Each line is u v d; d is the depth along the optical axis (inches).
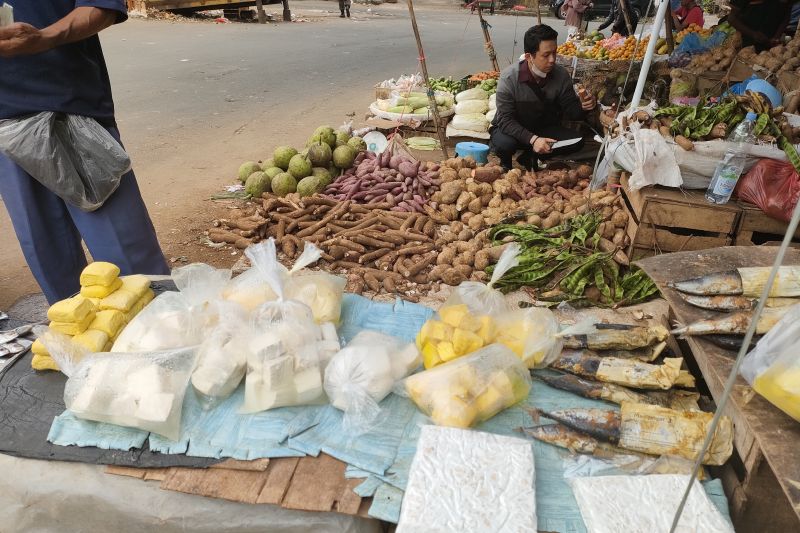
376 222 163.3
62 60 99.0
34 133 98.2
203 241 167.5
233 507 69.9
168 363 78.4
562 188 188.1
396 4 1153.4
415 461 69.4
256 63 444.1
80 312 84.6
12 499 73.6
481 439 72.1
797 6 335.6
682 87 241.9
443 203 178.2
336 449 74.4
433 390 79.5
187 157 237.9
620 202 163.0
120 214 112.3
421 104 262.1
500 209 175.0
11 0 94.5
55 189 103.1
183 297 92.8
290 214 165.8
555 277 139.6
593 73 279.7
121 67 402.9
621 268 146.3
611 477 69.1
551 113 211.8
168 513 70.4
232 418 78.5
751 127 139.1
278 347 79.0
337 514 69.0
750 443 69.5
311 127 286.7
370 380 79.5
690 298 89.0
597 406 84.5
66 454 72.9
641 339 92.8
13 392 82.5
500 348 83.7
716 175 136.6
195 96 338.6
